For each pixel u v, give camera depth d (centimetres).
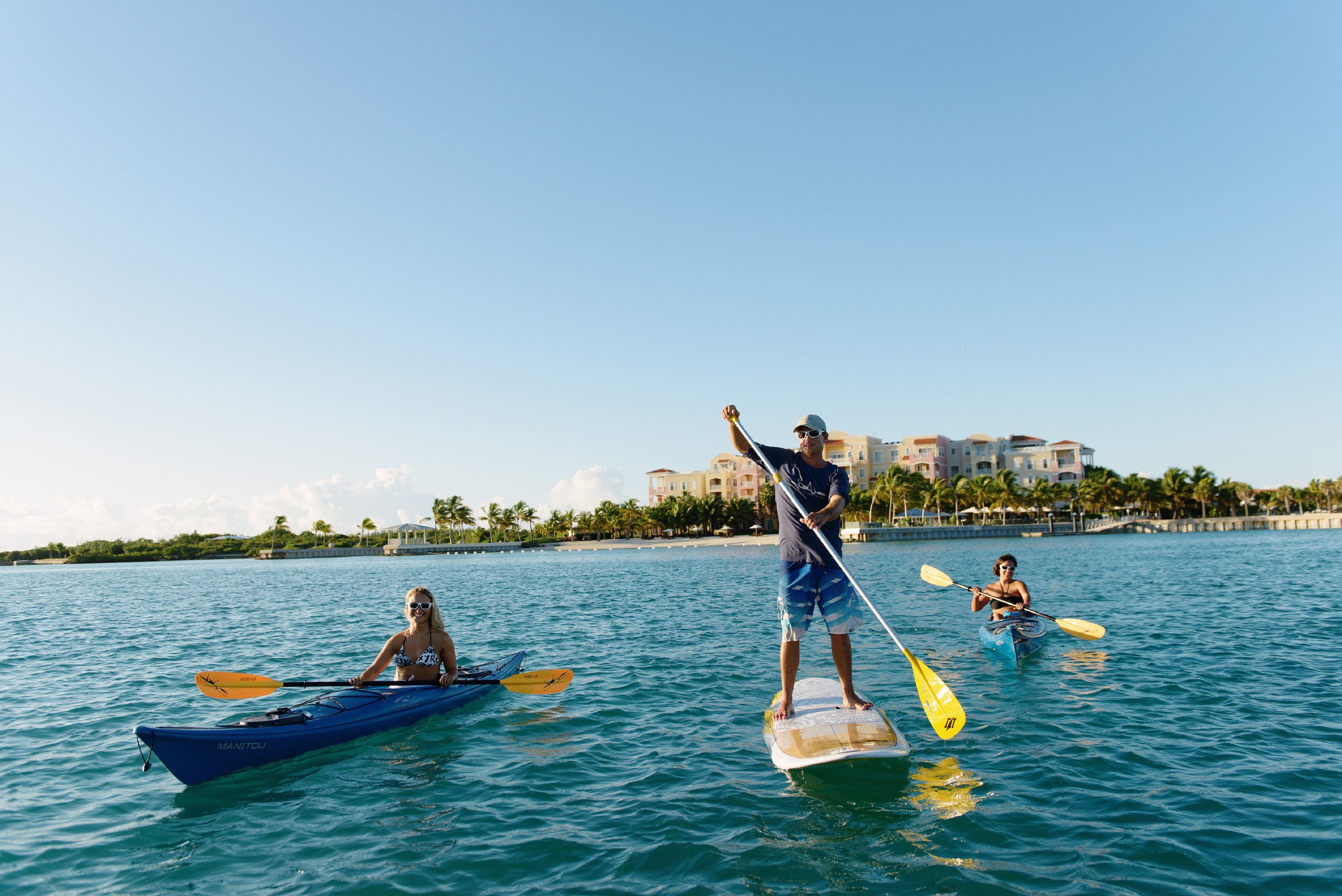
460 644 1397
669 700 886
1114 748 646
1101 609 1645
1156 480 9994
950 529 8681
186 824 541
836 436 11319
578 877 438
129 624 2023
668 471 12462
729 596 2378
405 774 640
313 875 454
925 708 611
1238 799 526
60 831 531
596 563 6019
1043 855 447
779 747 607
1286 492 11250
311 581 4541
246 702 948
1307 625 1325
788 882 423
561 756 679
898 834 482
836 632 642
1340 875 412
